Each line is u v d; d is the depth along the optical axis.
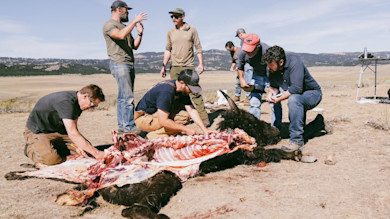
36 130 4.78
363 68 10.98
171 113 5.71
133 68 7.19
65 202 3.55
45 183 4.31
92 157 4.92
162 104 4.83
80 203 3.57
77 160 4.43
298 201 3.46
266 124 5.66
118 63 6.89
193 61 8.26
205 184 4.07
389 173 4.22
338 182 3.98
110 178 3.53
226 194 3.72
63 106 4.37
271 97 5.77
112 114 11.57
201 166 4.38
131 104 7.06
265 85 6.58
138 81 118.88
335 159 4.75
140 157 3.98
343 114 8.65
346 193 3.62
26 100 29.80
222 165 4.77
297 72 5.32
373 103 10.34
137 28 7.16
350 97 12.44
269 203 3.44
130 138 4.11
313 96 5.47
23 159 5.51
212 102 14.12
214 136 4.38
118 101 7.07
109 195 3.48
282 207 3.33
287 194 3.66
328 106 10.56
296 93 5.45
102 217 3.31
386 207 3.24
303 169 4.59
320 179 4.11
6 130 8.37
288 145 5.43
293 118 5.39
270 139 5.62
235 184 4.04
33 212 3.40
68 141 5.05
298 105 5.37
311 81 5.53
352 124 7.47
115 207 3.54
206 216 3.23
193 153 4.28
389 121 7.38
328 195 3.59
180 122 5.73
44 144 4.75
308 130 6.24
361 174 4.24
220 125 5.21
